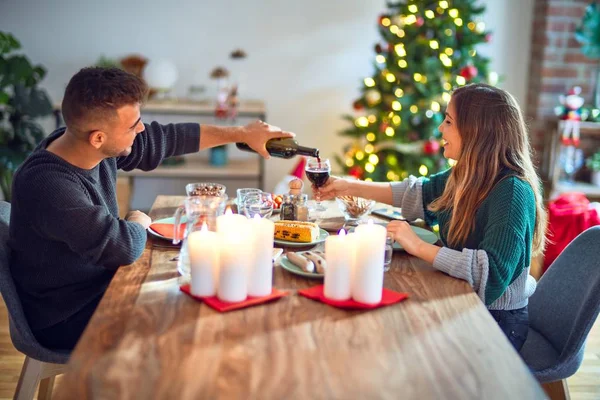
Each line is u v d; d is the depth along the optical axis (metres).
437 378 1.13
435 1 3.99
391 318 1.39
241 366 1.16
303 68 4.71
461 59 3.98
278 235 1.90
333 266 1.44
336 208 2.35
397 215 2.27
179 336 1.27
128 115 1.67
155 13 4.55
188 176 4.53
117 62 4.53
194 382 1.10
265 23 4.63
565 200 3.38
